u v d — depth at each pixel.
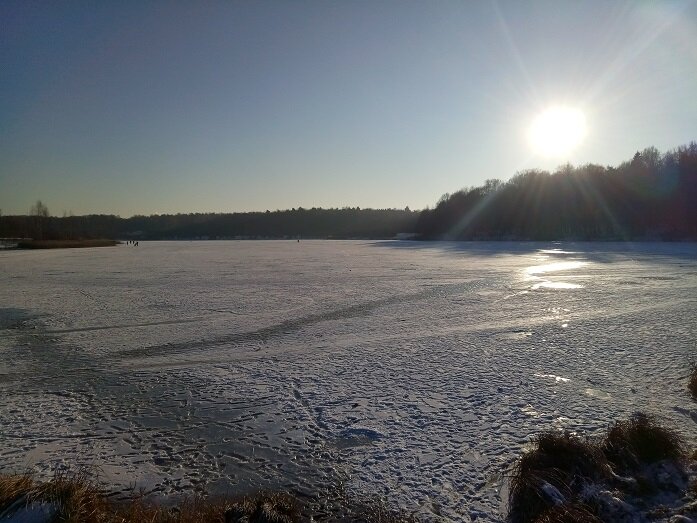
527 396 9.90
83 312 20.70
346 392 10.49
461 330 16.12
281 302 22.53
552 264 40.69
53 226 128.38
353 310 20.23
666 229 76.94
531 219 96.38
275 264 45.53
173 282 31.34
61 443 8.41
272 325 17.55
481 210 111.06
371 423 8.88
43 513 5.75
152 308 21.44
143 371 12.35
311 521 6.17
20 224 121.88
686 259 43.62
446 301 22.20
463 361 12.50
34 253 70.31
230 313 19.98
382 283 29.39
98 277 34.84
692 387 9.89
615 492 5.90
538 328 16.14
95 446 8.30
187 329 17.11
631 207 83.50
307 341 15.09
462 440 8.06
